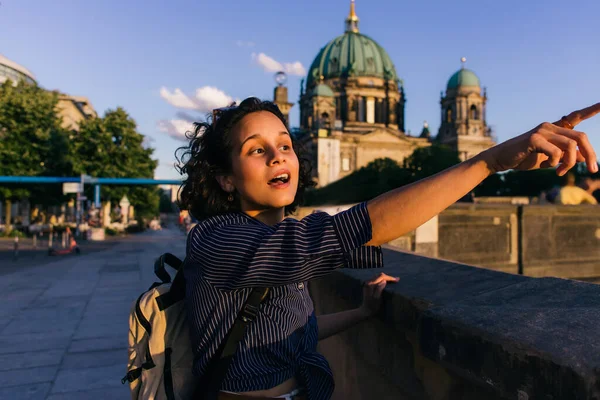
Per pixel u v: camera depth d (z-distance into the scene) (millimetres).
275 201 1392
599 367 883
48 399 4203
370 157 88812
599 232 7703
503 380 1107
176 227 73250
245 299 1279
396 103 101625
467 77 93438
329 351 3006
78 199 33312
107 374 4801
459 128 92312
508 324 1198
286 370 1295
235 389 1267
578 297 1357
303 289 1462
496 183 60031
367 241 1099
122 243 27281
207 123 1618
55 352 5508
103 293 9484
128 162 41875
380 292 1885
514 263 7191
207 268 1228
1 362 5148
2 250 21000
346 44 101125
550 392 962
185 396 1401
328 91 93188
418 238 6633
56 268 13891
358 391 2436
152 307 1431
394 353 1976
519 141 1049
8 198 33781
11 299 8805
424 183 1108
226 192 1528
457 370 1295
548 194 8703
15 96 34219
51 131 35562
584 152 980
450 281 1856
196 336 1326
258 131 1395
